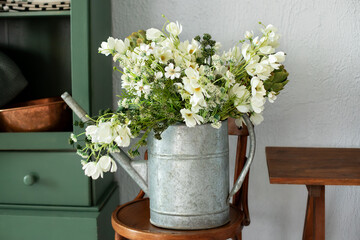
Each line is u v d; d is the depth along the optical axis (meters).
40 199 1.53
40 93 1.83
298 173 1.19
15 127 1.50
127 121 1.02
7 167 1.53
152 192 1.15
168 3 1.77
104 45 1.11
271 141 1.79
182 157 1.09
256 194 1.82
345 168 1.25
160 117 1.08
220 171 1.13
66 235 1.48
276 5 1.73
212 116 1.05
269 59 1.02
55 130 1.55
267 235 1.84
